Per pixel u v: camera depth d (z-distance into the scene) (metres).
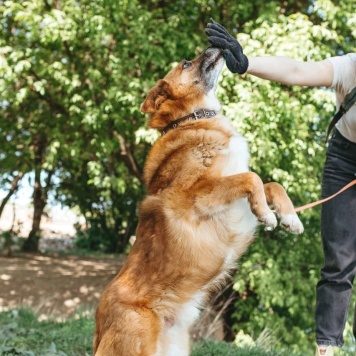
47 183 17.77
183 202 3.54
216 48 4.03
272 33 8.37
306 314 9.50
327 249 4.00
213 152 3.65
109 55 9.46
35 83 9.12
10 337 5.96
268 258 9.20
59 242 21.91
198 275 3.54
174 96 3.98
